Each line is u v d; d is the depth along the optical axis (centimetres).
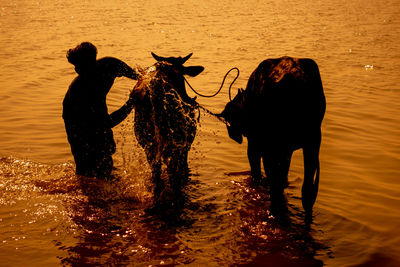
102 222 508
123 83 1126
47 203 547
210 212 536
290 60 502
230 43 1677
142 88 548
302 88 466
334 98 992
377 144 737
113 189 589
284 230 491
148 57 1396
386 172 637
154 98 540
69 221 506
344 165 663
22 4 3244
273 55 1445
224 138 780
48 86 1081
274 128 479
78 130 615
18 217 511
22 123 826
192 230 494
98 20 2361
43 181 604
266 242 468
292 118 468
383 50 1547
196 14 2695
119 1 3578
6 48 1541
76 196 567
